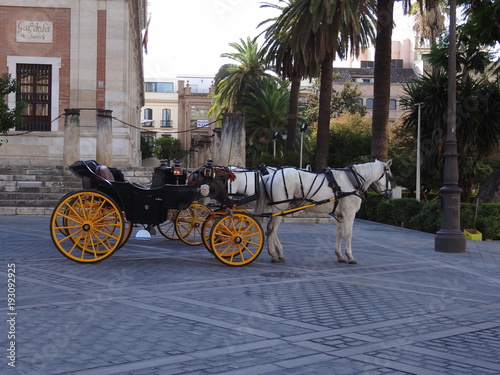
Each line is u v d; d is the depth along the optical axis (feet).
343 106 228.02
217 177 39.24
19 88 99.35
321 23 88.22
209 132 284.61
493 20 79.36
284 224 71.10
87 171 38.14
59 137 99.19
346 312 26.73
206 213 47.70
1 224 58.90
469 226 67.92
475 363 19.81
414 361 19.80
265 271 37.27
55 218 37.35
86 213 38.24
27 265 36.14
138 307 26.23
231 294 29.78
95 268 36.04
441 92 95.61
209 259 41.34
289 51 115.03
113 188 38.17
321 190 40.91
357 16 80.89
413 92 99.96
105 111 77.20
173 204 38.75
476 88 93.66
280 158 118.42
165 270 36.27
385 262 43.78
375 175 42.70
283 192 40.29
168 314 25.13
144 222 38.78
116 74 100.17
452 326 24.88
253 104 152.76
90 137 99.25
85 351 19.76
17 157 98.17
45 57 99.40
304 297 29.73
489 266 44.21
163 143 263.49
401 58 274.77
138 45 140.26
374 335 22.90
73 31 99.86
